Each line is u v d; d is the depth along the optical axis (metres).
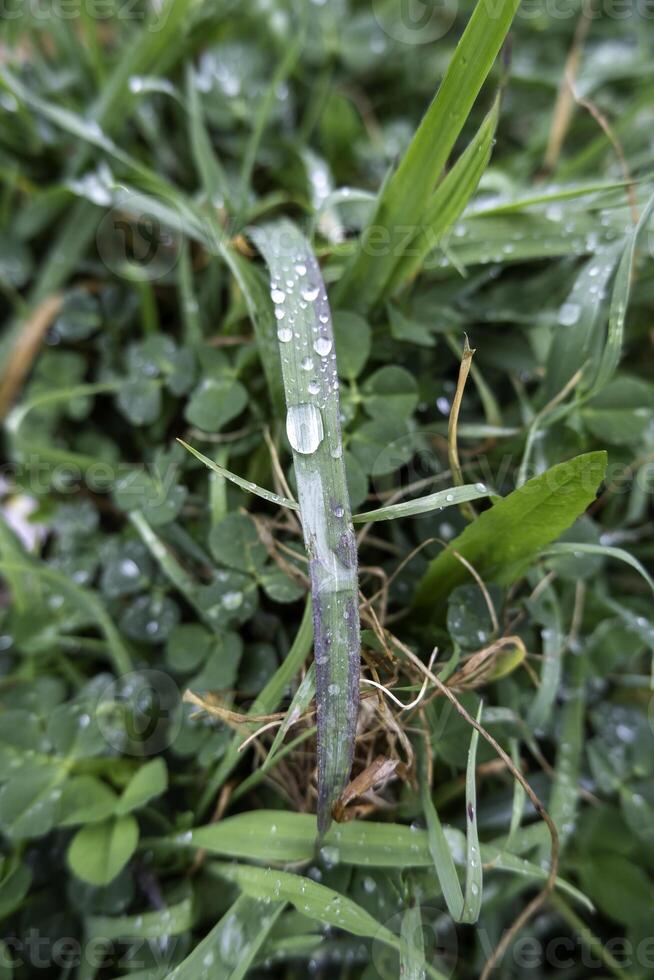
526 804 0.25
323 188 0.29
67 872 0.25
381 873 0.23
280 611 0.25
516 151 0.31
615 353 0.24
